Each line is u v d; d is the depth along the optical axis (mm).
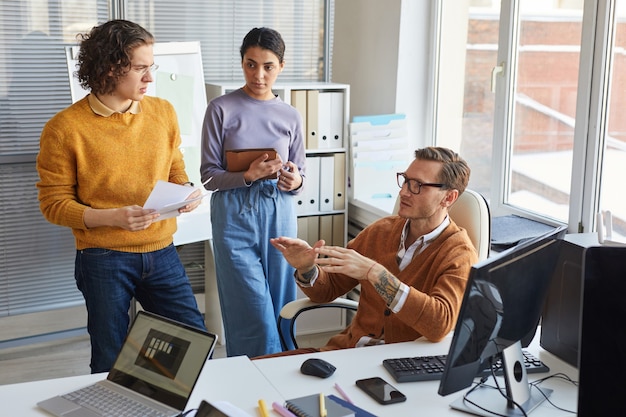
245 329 3451
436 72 4277
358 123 4203
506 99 3693
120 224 2650
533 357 2191
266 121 3367
